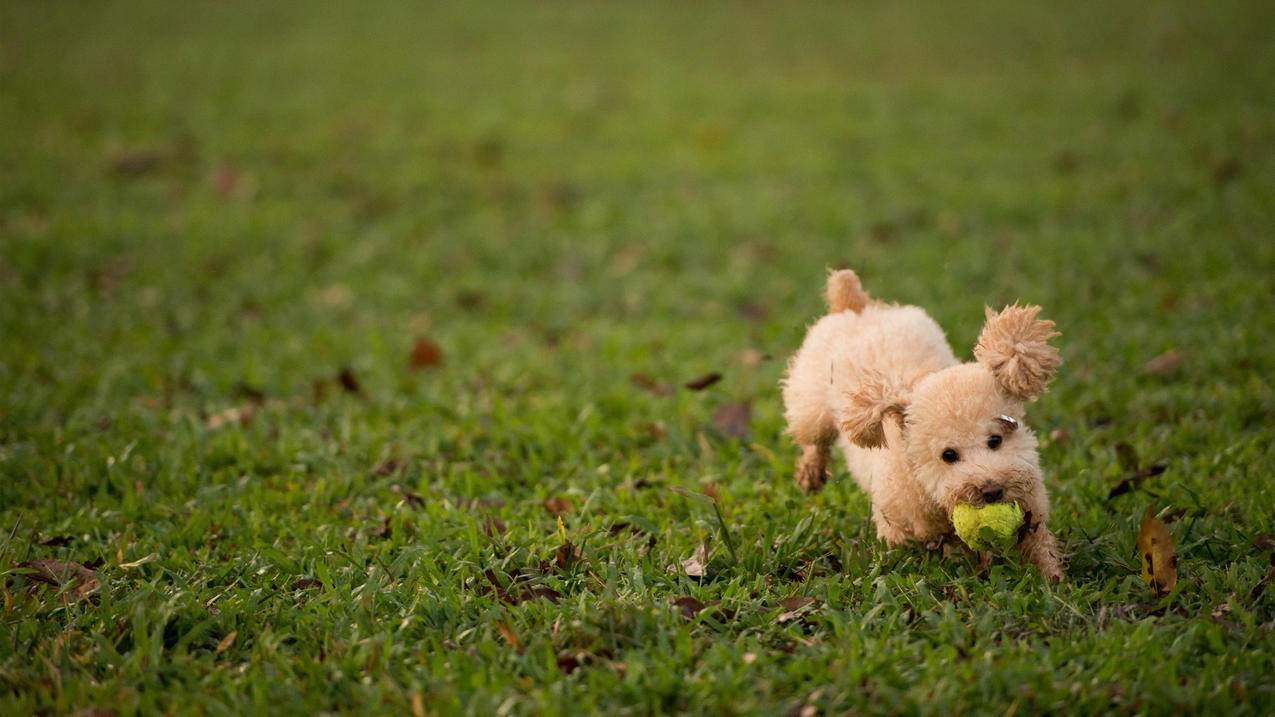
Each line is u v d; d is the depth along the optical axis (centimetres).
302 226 1182
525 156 1455
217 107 1705
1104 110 1509
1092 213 1085
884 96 1694
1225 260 882
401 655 411
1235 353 689
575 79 1909
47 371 768
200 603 447
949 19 2338
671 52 2134
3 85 1834
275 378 770
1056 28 2141
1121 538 476
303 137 1545
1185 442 581
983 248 995
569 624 416
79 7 2634
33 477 588
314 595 465
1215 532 475
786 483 562
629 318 910
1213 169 1160
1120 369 697
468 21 2470
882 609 432
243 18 2503
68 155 1452
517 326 908
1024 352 426
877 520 484
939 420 422
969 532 413
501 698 374
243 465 618
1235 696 363
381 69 1989
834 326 524
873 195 1216
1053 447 588
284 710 376
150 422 670
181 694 385
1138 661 383
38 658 406
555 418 675
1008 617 420
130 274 1023
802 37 2241
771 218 1149
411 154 1467
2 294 942
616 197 1270
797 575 475
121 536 524
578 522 522
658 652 401
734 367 768
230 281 1014
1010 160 1316
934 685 375
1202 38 1905
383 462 616
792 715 361
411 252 1098
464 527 514
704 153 1441
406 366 807
